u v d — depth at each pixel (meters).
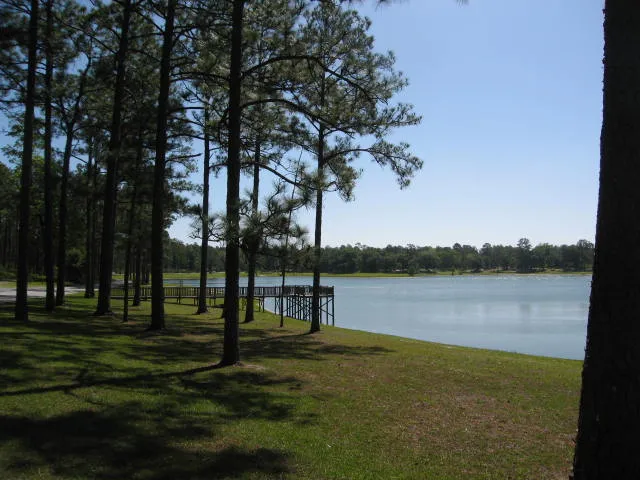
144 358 10.02
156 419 5.99
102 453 4.80
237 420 6.19
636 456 3.51
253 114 12.95
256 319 22.28
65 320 15.31
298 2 10.24
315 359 11.23
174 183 19.98
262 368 9.73
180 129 16.69
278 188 8.71
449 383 9.06
